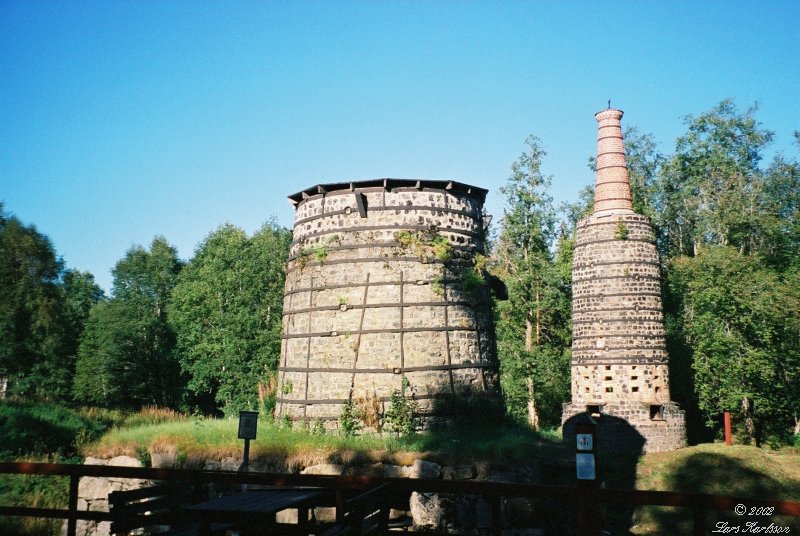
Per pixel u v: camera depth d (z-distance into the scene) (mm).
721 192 48188
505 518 18359
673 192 53219
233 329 47062
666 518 24859
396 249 25328
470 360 25625
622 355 33906
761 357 36156
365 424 23922
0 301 39406
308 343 25953
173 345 56406
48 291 41938
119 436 23875
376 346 24609
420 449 20469
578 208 56125
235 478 9117
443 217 26266
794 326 37344
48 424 30344
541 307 48469
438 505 17875
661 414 33562
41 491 21438
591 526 7660
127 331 52812
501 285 30422
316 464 19984
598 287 34906
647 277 34625
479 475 19047
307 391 25469
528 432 26469
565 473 20641
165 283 61250
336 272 25766
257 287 48625
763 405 36812
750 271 38469
